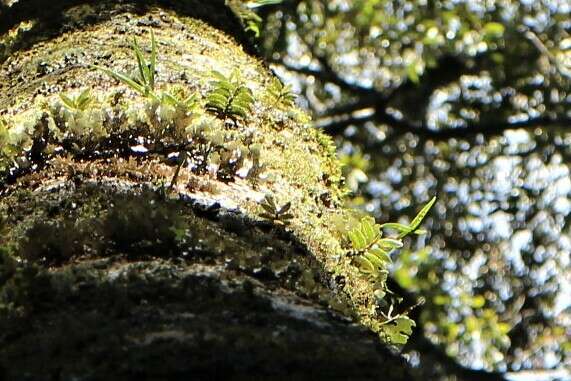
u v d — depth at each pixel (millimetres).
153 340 1684
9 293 1878
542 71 11258
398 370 1707
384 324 3201
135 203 2322
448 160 11461
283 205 2629
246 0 5355
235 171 2814
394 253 10352
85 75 3414
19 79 3564
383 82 11609
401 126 11656
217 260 2125
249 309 1887
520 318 10969
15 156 2664
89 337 1697
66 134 2742
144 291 1892
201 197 2533
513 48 11195
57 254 2107
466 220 11078
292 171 3154
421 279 10500
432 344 10438
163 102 2932
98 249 2115
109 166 2633
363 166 11148
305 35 11016
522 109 11492
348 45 11109
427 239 10977
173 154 2750
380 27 10852
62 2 4059
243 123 3268
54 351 1667
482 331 10430
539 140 11375
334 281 2482
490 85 11461
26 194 2471
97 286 1901
